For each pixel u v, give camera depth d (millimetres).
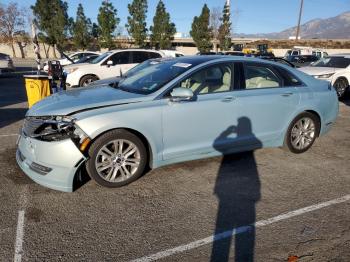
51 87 7945
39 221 3219
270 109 4754
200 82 4305
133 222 3248
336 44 57000
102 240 2949
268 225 3238
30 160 3688
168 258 2732
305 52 26203
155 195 3807
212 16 47062
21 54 50000
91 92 4430
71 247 2842
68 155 3504
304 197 3838
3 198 3637
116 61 11820
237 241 2975
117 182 3900
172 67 4531
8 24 48875
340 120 7980
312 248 2893
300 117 5145
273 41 61531
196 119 4168
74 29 48719
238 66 4617
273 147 5125
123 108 3793
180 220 3301
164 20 46156
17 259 2672
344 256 2793
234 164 4789
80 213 3385
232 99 4406
